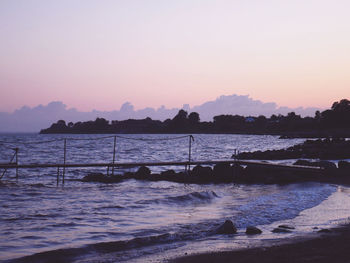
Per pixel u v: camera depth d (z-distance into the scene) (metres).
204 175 30.84
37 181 29.39
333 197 18.66
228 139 187.50
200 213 15.18
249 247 9.27
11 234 11.52
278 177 28.86
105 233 11.68
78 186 26.69
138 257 8.79
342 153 54.44
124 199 19.58
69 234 11.56
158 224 12.99
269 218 13.54
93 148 95.00
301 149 66.31
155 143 137.50
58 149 87.81
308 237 10.13
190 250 9.26
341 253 8.49
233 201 18.81
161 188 25.81
